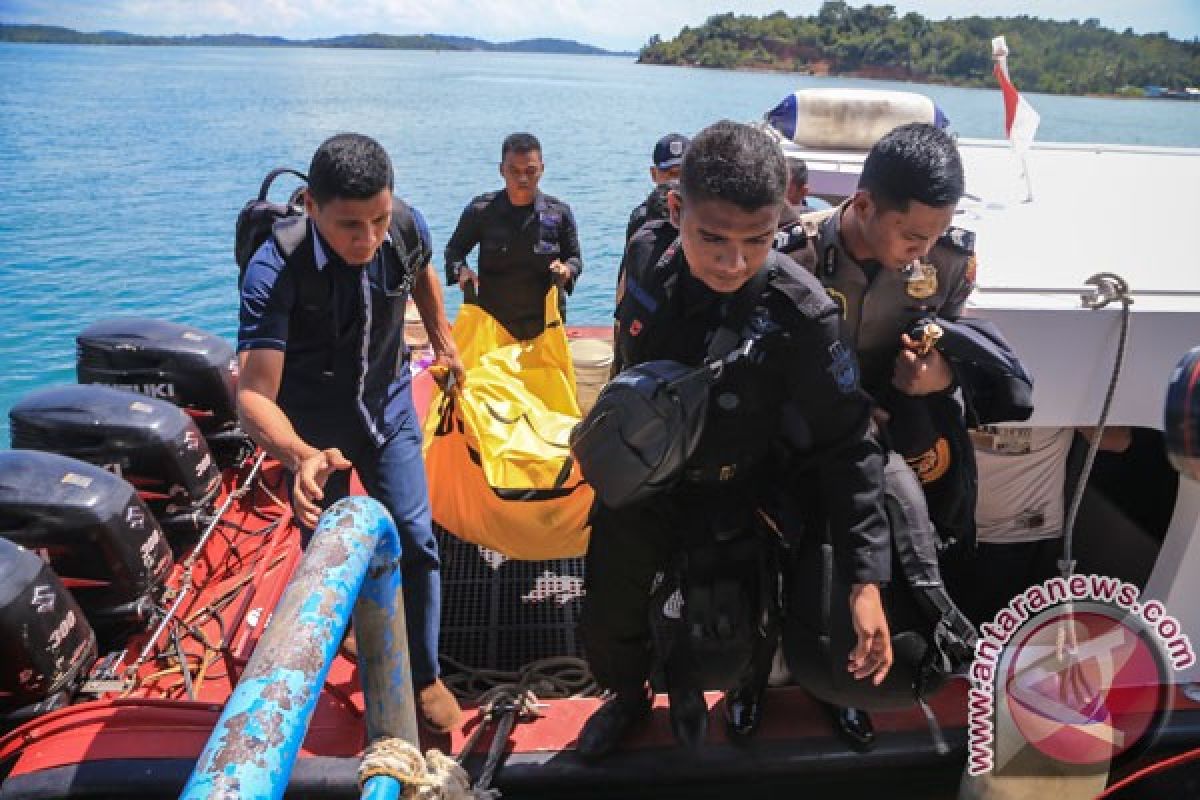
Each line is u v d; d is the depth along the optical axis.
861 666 2.04
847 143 3.75
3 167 24.22
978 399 2.26
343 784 2.36
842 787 2.55
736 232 1.84
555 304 3.88
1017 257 2.79
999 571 3.16
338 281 2.48
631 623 2.37
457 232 5.40
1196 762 2.49
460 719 2.65
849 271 2.17
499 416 3.46
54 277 13.80
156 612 3.20
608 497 2.10
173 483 3.57
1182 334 2.48
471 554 3.78
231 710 0.88
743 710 2.53
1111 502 3.23
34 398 3.61
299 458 2.21
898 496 2.15
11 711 2.71
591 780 2.46
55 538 3.02
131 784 2.34
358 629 1.32
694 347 2.10
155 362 3.97
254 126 36.47
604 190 22.31
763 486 2.27
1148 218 3.20
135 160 26.14
